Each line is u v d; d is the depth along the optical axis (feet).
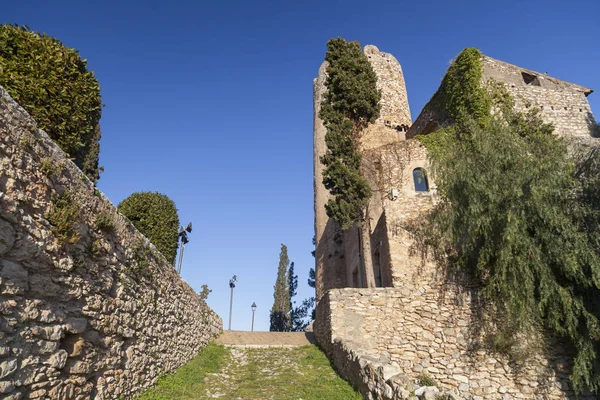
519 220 33.27
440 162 43.47
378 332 38.52
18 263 14.80
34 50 22.81
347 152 53.26
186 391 29.19
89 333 19.48
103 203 22.00
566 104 65.16
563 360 34.17
